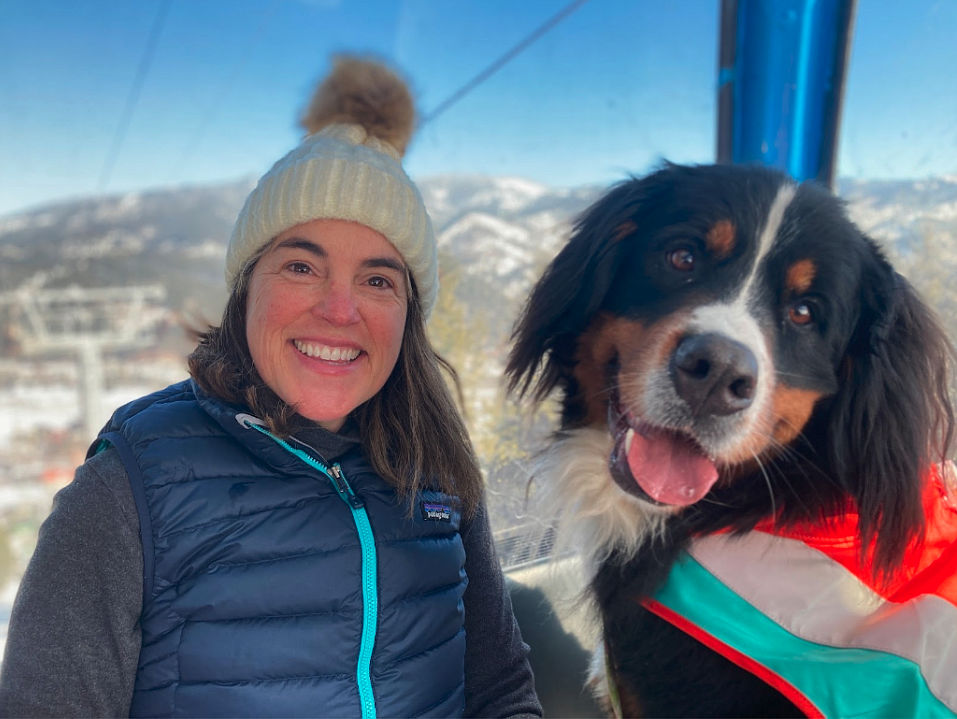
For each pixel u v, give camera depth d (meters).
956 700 0.54
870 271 0.73
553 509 0.81
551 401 0.85
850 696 0.57
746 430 0.66
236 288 0.57
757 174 0.75
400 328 0.58
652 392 0.67
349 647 0.51
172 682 0.48
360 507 0.55
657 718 0.71
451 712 0.57
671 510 0.71
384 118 0.60
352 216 0.54
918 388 0.70
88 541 0.46
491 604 0.65
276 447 0.53
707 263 0.73
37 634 0.44
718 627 0.65
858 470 0.68
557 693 0.78
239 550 0.50
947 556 0.62
